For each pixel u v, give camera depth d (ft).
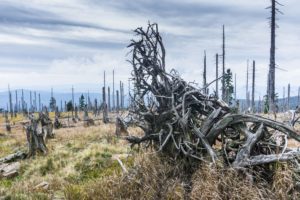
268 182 22.36
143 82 29.68
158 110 29.07
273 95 112.16
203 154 25.76
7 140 94.84
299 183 20.53
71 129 104.68
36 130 56.85
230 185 21.02
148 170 25.30
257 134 23.43
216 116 25.54
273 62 114.52
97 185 27.12
